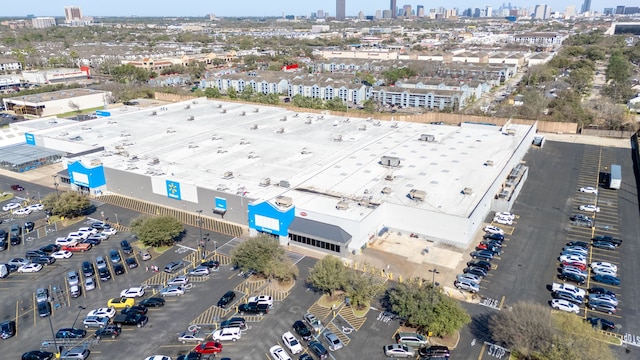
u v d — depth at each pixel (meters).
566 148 154.38
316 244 89.38
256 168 116.81
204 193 104.12
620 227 98.06
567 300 72.81
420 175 110.81
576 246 89.25
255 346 64.88
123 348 64.94
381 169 115.44
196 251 90.75
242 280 81.00
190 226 101.56
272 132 150.50
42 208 111.38
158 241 90.88
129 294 75.81
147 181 112.25
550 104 195.50
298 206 94.25
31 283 81.12
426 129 154.75
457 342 64.62
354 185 105.12
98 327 69.31
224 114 177.38
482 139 141.50
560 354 56.62
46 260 86.81
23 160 139.00
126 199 116.44
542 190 118.75
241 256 79.38
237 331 66.19
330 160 122.81
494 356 61.97
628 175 128.75
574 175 129.12
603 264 82.00
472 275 78.56
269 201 93.12
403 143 138.00
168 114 177.12
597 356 56.25
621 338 65.00
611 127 169.62
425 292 67.25
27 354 62.97
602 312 70.88
